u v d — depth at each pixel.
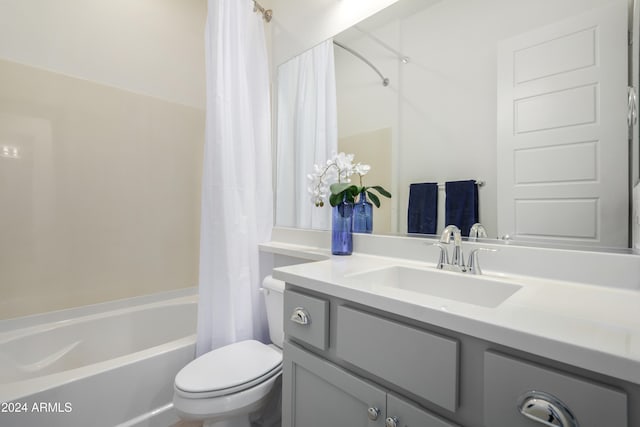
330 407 0.85
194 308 2.14
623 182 0.85
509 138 1.04
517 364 0.52
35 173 1.67
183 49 2.25
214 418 1.06
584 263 0.88
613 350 0.45
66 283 1.77
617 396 0.44
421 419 0.65
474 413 0.58
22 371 1.52
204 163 1.50
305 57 1.79
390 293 0.74
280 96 1.95
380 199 1.42
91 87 1.85
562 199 0.94
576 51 0.91
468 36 1.14
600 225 0.88
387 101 1.40
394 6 1.37
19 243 1.63
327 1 1.67
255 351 1.33
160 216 2.15
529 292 0.79
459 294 0.97
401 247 1.29
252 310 1.68
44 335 1.62
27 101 1.64
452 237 1.13
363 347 0.76
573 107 0.92
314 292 0.93
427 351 0.64
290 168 1.88
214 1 1.52
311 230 1.70
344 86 1.58
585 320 0.57
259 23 1.83
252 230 1.68
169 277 2.20
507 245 1.03
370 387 0.74
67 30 1.77
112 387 1.25
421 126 1.28
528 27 1.00
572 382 0.47
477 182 1.12
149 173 2.10
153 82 2.11
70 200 1.78
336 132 1.61
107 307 1.91
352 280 0.87
